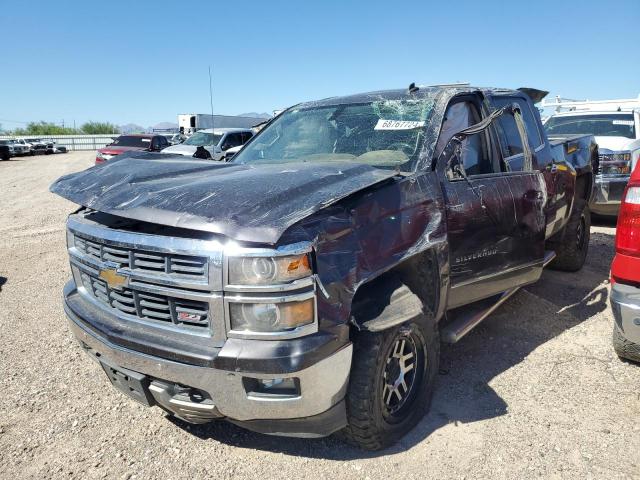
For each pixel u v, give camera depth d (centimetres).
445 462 281
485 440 299
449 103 364
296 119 436
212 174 309
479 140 388
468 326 365
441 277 320
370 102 403
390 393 287
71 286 327
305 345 231
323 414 253
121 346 262
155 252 247
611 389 349
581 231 611
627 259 323
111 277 267
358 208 264
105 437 313
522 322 469
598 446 291
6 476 280
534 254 420
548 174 476
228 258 230
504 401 340
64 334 470
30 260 749
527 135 441
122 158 373
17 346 444
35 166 3225
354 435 276
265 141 435
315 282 235
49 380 383
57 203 1373
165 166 330
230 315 233
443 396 348
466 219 342
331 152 379
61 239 894
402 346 293
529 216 406
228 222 224
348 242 252
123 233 261
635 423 311
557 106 1241
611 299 330
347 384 257
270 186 252
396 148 351
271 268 227
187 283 238
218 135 1805
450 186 334
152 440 309
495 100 434
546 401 338
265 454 294
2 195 1645
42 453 299
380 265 266
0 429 322
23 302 561
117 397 359
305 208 231
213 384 238
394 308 273
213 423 326
